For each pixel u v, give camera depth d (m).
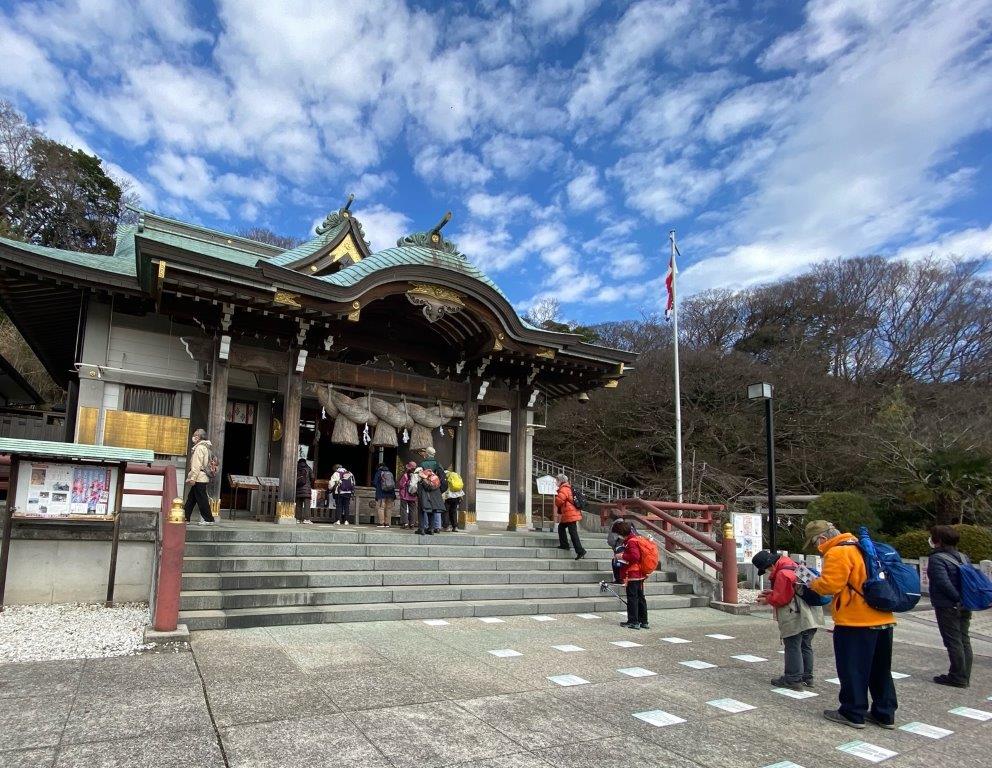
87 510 8.07
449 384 14.91
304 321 12.29
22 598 8.04
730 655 7.47
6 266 11.41
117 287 12.21
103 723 4.32
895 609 5.00
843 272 42.62
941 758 4.55
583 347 15.28
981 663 8.09
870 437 24.94
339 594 8.62
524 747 4.25
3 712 4.46
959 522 20.94
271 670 5.76
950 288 37.75
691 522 14.73
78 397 12.48
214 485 11.55
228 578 8.44
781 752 4.46
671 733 4.70
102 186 44.88
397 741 4.23
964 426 22.94
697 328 45.88
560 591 10.43
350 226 17.17
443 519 13.77
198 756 3.84
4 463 8.82
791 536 22.77
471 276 13.27
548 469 33.34
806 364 35.06
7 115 41.16
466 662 6.42
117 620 7.44
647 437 34.56
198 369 13.58
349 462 17.48
